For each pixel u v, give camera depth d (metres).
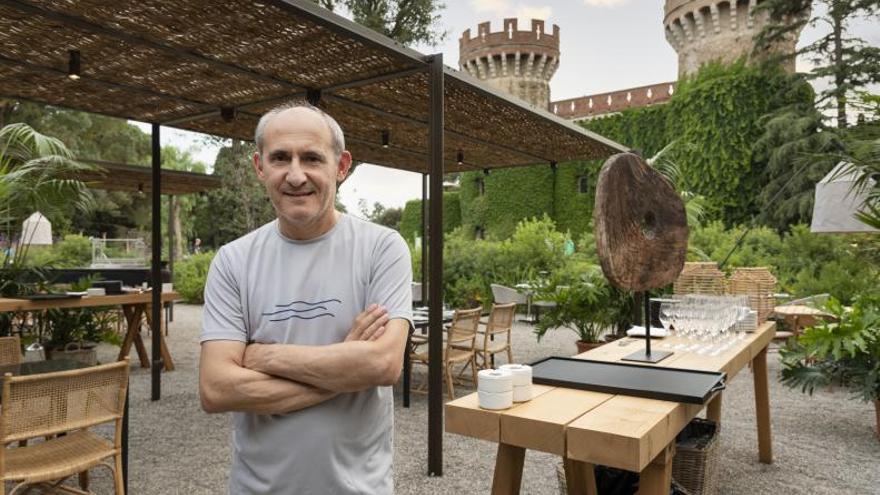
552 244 13.51
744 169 20.62
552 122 5.86
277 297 1.42
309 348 1.35
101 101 5.08
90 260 16.86
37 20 3.51
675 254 2.34
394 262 1.47
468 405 1.71
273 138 1.38
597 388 1.85
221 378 1.35
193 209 38.44
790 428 4.76
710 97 21.31
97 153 25.52
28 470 2.58
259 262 1.45
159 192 5.70
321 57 4.12
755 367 3.89
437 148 3.93
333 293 1.42
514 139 7.23
